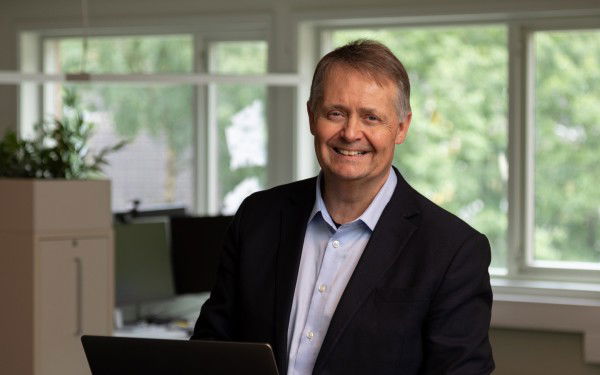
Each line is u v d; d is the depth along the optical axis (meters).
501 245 6.11
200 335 2.23
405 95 2.02
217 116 6.75
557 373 5.70
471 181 6.16
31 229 4.12
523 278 6.04
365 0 6.04
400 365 1.99
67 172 4.49
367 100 1.96
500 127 6.09
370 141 1.98
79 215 4.28
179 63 6.81
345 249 2.09
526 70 5.98
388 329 1.98
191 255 5.76
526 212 6.03
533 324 5.68
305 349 2.06
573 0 5.66
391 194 2.10
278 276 2.12
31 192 4.12
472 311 2.00
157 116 6.92
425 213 2.08
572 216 5.96
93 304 4.32
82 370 4.30
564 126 5.96
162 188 6.92
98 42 7.02
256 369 1.83
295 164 6.31
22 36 6.98
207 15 6.44
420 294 1.98
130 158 7.00
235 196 6.71
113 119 7.02
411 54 6.26
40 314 4.14
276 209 2.20
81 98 7.08
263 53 6.57
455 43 6.16
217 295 2.25
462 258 2.01
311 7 6.17
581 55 5.89
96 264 4.33
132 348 1.91
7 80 5.09
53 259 4.19
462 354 1.96
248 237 2.19
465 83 6.15
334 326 2.00
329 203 2.12
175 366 1.89
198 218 5.79
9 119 7.09
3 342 4.21
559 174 5.98
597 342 5.54
